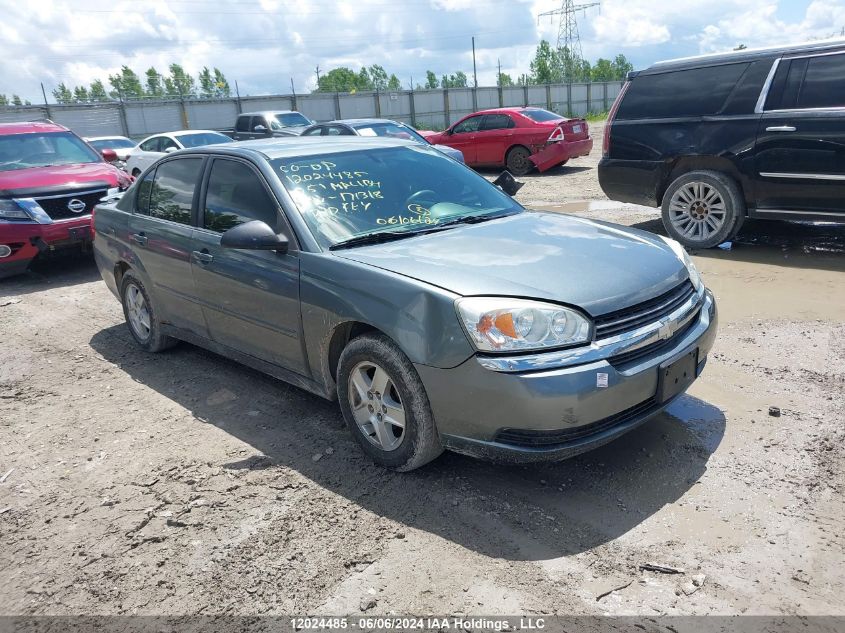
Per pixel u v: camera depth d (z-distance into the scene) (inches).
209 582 105.6
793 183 259.1
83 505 130.2
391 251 135.6
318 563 108.0
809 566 100.2
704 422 145.6
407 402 123.2
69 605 103.0
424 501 123.0
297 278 140.5
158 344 207.0
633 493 121.5
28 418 171.9
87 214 328.8
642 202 310.5
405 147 181.0
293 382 154.3
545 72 3016.7
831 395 153.8
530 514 117.1
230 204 164.9
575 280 119.9
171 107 1411.2
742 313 210.7
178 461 144.3
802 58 256.1
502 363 110.0
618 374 112.6
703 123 279.1
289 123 729.6
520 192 502.6
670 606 94.0
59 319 259.8
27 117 1254.3
